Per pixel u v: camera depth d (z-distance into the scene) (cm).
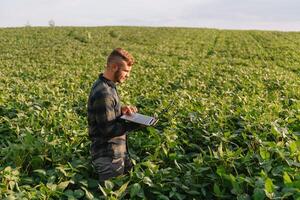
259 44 4691
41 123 909
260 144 737
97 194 600
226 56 3747
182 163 704
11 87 1415
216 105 1098
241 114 960
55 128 861
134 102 1187
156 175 612
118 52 577
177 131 851
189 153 748
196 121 903
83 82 1592
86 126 889
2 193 546
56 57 3009
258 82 1631
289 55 3606
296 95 1371
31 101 1142
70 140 806
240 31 6894
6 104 1078
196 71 2105
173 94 1302
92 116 585
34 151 708
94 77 1781
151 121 592
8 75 1930
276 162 672
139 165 622
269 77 1816
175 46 4512
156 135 784
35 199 544
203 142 798
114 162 604
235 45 4625
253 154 677
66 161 699
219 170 601
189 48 4316
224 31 6806
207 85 1628
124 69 579
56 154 711
